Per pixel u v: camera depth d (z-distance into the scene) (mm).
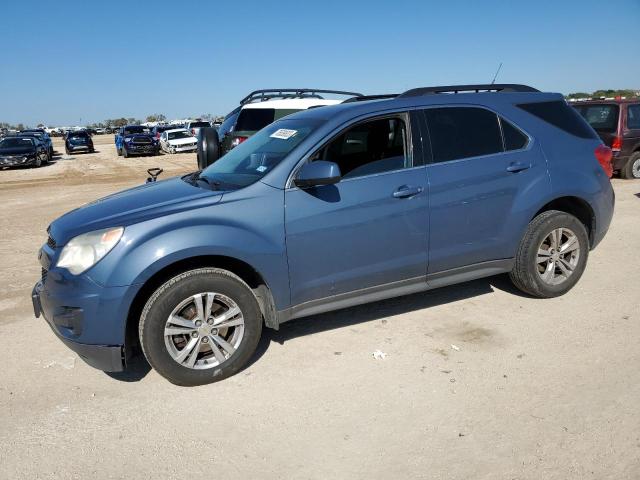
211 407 3316
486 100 4453
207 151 7477
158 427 3131
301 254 3721
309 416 3170
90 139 35781
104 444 2990
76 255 3361
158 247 3322
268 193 3643
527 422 3014
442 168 4137
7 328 4676
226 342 3600
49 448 2971
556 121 4723
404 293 4199
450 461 2729
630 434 2871
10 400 3473
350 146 3926
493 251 4449
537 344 3941
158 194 3959
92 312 3299
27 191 15148
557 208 4938
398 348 3965
